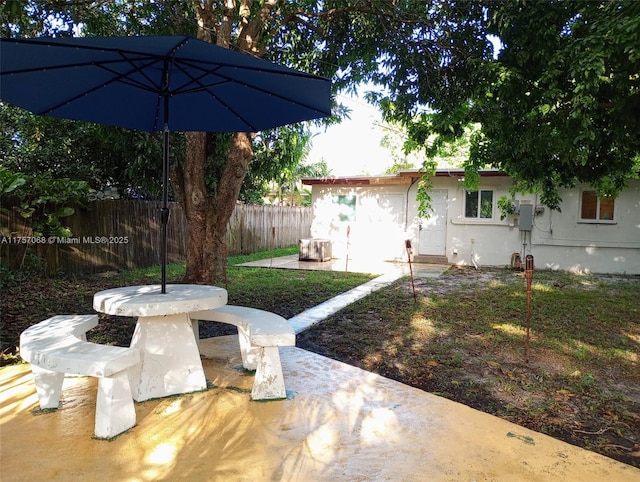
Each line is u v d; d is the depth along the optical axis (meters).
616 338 4.95
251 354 3.67
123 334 4.69
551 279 9.57
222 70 3.23
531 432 2.75
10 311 5.57
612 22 4.12
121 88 3.60
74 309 5.81
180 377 3.23
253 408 2.98
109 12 7.56
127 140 8.91
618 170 6.71
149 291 3.47
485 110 6.57
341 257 13.62
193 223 6.79
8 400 3.07
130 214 9.84
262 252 14.86
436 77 6.71
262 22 6.49
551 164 6.78
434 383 3.58
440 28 6.52
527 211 11.16
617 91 4.71
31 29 6.41
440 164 18.11
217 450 2.44
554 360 4.16
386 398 3.19
